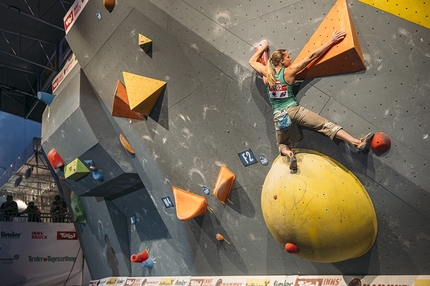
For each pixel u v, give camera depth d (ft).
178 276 24.58
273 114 14.60
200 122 17.67
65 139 25.41
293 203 13.92
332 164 13.93
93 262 34.94
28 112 52.80
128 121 20.94
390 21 12.16
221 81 16.33
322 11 13.38
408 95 12.23
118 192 28.25
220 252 20.21
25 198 59.77
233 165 17.39
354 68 12.91
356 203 13.48
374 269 14.67
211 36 15.98
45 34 39.99
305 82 14.06
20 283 37.65
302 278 16.93
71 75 25.43
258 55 14.61
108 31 19.43
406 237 13.44
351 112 13.33
